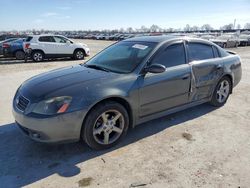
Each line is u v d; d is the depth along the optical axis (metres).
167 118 4.69
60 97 3.11
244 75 9.30
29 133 3.26
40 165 3.16
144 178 2.89
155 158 3.31
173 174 2.97
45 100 3.10
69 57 16.23
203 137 3.93
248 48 25.98
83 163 3.20
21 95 3.45
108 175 2.95
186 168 3.09
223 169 3.07
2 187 2.74
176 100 4.28
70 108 3.09
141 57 3.93
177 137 3.92
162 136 3.96
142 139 3.85
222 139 3.87
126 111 3.61
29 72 10.10
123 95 3.47
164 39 4.29
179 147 3.61
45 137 3.10
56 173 2.99
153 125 4.37
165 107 4.14
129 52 4.21
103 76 3.59
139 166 3.13
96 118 3.30
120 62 4.07
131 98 3.58
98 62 4.38
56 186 2.75
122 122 3.60
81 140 3.59
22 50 15.58
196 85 4.57
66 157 3.34
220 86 5.23
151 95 3.84
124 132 3.66
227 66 5.18
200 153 3.45
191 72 4.39
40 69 11.05
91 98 3.20
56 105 3.07
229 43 26.30
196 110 5.14
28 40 14.46
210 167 3.11
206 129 4.23
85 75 3.68
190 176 2.93
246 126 4.38
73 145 3.63
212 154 3.42
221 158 3.32
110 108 3.40
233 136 3.97
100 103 3.33
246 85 7.57
